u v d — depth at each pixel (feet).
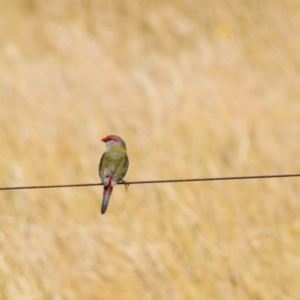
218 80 61.67
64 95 60.18
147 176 47.24
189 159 48.65
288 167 47.75
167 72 65.57
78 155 49.78
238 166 47.60
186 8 78.84
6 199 44.91
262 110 55.31
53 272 38.63
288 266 38.45
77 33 74.33
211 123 53.72
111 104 57.82
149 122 54.95
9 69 65.51
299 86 58.70
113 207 43.57
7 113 56.08
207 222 41.27
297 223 41.14
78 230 40.50
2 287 37.35
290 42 66.85
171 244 39.65
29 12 82.38
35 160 48.67
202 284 37.50
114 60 69.21
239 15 74.28
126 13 80.33
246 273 37.88
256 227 41.34
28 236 40.45
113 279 38.32
